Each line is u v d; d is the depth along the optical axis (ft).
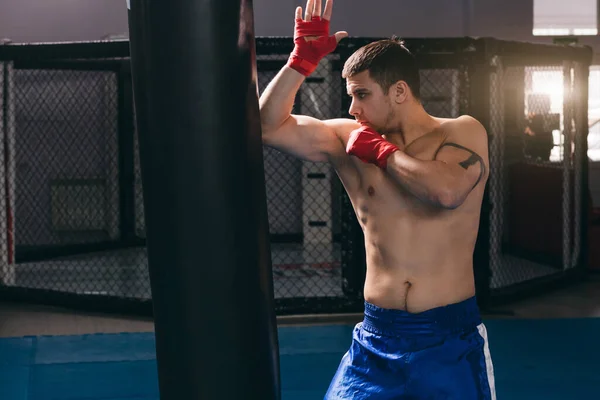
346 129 7.45
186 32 5.34
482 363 6.99
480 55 19.92
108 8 30.50
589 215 25.46
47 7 30.22
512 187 28.45
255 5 31.17
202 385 5.65
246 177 5.62
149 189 5.57
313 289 23.00
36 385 14.80
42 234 30.27
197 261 5.53
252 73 5.71
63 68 27.22
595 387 14.38
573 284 23.95
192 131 5.42
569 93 23.86
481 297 20.30
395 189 7.00
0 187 21.97
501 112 24.41
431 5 31.32
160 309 5.69
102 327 19.10
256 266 5.73
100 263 27.73
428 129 6.97
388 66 6.84
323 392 14.24
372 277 7.17
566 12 31.65
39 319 19.97
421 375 6.78
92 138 30.58
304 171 29.22
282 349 16.99
